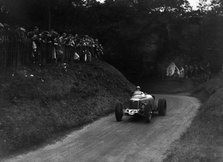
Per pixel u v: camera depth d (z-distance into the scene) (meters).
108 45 45.09
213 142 10.70
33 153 10.26
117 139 12.16
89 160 9.51
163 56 49.53
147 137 12.50
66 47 23.62
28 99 14.12
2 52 15.00
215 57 50.88
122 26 46.12
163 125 15.02
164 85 46.66
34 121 12.46
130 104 16.16
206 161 8.64
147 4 50.19
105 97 21.38
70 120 14.63
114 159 9.62
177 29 50.34
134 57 45.94
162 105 17.70
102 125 15.05
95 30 44.25
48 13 27.98
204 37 51.34
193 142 10.97
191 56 51.81
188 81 48.69
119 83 27.75
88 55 27.30
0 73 14.94
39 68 18.55
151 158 9.72
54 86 17.12
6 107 12.55
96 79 24.12
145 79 48.03
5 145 10.18
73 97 17.77
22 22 27.47
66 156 9.94
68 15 35.03
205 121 14.56
